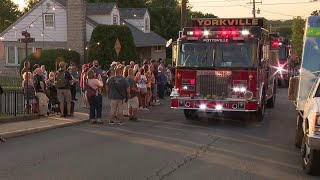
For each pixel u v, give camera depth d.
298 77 10.49
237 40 14.76
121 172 8.52
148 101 20.20
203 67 14.92
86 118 15.84
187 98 15.04
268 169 8.91
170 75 26.22
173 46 15.42
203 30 15.08
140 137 12.58
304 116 9.21
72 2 36.59
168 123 15.58
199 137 12.66
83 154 10.17
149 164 9.22
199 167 9.01
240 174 8.47
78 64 35.59
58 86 15.87
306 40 10.44
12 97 17.89
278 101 24.39
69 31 36.81
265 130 14.07
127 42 34.88
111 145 11.31
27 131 12.93
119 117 15.27
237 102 14.67
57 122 14.77
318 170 8.27
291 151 10.75
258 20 16.02
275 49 20.42
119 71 15.06
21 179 8.00
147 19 48.56
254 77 14.66
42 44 38.75
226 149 10.94
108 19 40.75
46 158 9.73
